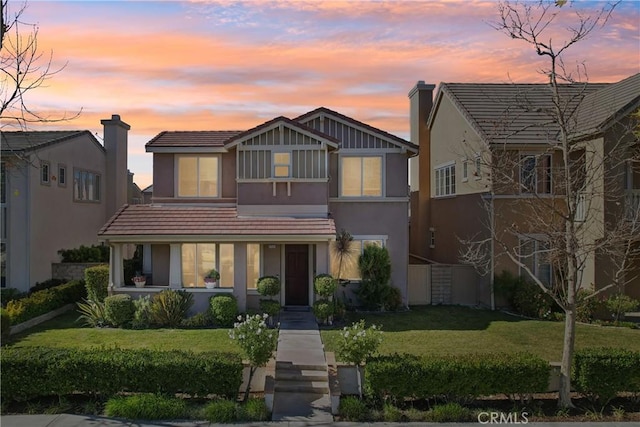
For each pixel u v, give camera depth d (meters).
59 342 15.11
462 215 22.95
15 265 21.02
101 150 28.30
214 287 18.25
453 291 21.78
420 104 27.88
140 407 10.19
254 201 19.27
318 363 12.69
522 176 19.84
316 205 19.20
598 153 15.41
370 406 10.66
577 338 16.03
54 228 23.17
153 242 18.27
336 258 20.42
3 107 12.93
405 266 20.83
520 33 11.78
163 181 21.06
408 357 11.17
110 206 28.94
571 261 10.94
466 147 22.11
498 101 22.97
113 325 17.22
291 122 19.00
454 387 10.56
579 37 11.29
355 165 20.88
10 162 19.17
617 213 17.58
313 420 10.21
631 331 17.06
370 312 19.77
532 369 10.61
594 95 22.38
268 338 11.25
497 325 17.72
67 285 20.58
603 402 10.81
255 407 10.31
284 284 19.89
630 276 19.83
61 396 10.82
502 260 20.19
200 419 10.15
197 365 10.71
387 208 20.83
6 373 10.63
